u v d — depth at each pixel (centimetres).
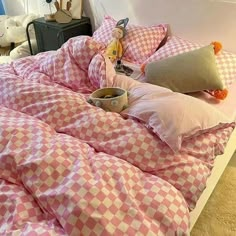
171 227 94
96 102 137
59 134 125
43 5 309
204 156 118
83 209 89
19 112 137
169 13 212
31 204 98
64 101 135
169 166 111
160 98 130
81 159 107
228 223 156
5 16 323
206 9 194
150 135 118
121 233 88
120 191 98
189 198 109
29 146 112
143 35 213
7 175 107
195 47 193
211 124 120
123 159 114
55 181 101
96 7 259
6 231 89
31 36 305
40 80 164
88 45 164
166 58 175
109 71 157
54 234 88
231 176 182
